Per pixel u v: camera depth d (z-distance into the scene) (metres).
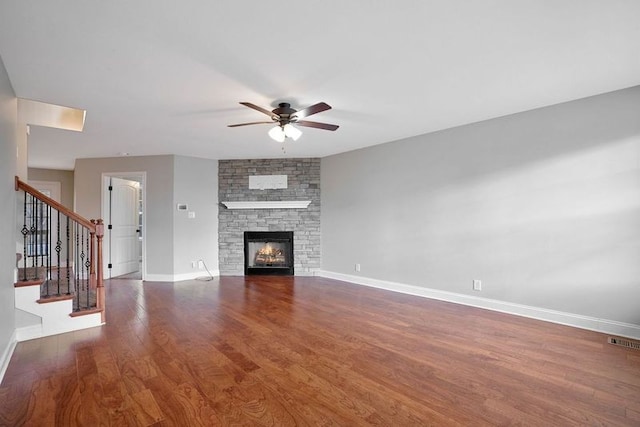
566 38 2.17
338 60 2.43
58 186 7.20
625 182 3.06
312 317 3.71
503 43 2.23
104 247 6.02
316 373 2.40
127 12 1.82
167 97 3.09
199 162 6.13
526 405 2.00
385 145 5.08
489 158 3.94
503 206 3.83
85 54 2.29
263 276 6.16
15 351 2.77
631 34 2.12
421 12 1.87
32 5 1.74
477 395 2.11
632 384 2.24
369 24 1.98
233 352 2.76
